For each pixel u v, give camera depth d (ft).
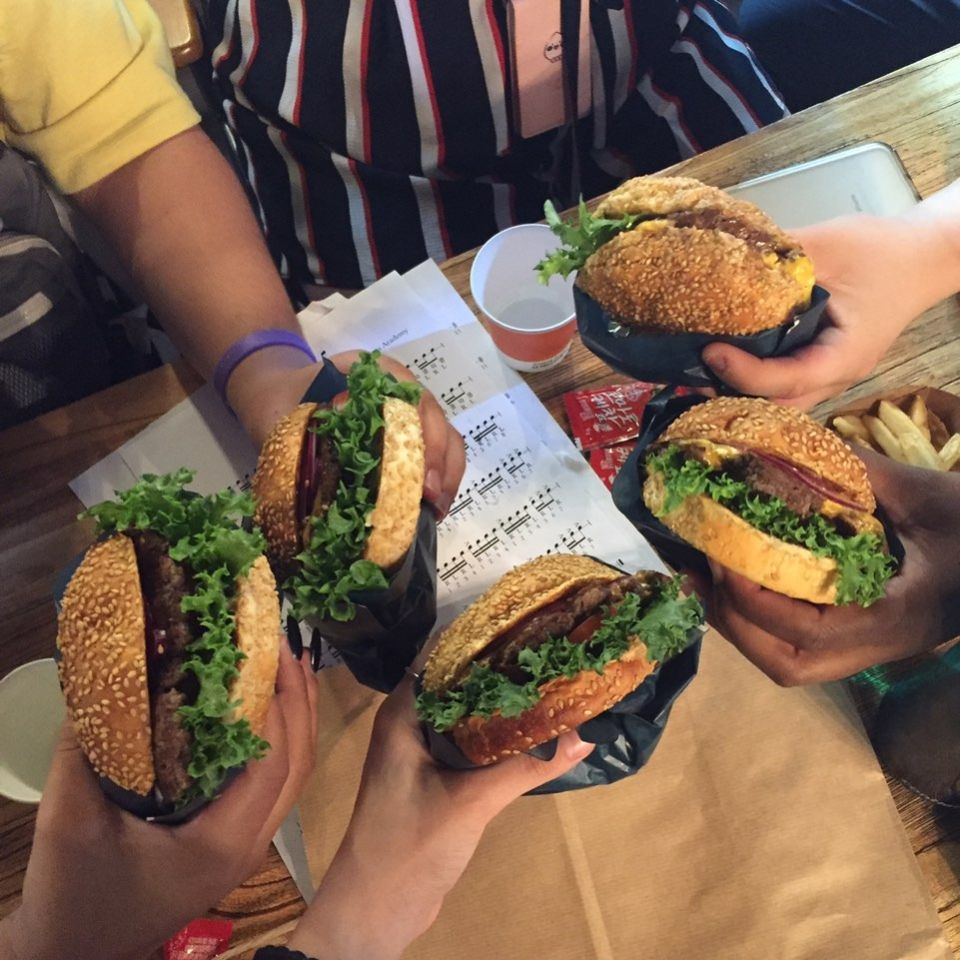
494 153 2.56
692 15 2.57
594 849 1.86
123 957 1.59
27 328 2.25
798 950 1.77
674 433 1.79
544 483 2.08
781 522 1.70
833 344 1.88
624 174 2.66
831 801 1.84
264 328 2.11
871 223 1.98
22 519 2.10
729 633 1.83
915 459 1.87
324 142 2.53
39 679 1.84
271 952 1.62
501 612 1.75
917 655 1.87
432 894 1.69
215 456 2.13
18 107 2.11
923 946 1.74
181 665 1.55
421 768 1.72
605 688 1.63
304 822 1.89
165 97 2.20
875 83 2.29
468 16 2.30
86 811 1.57
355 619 1.74
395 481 1.68
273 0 2.37
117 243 2.23
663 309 1.82
